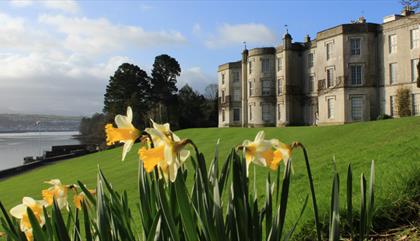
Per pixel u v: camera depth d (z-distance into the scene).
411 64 35.41
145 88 70.75
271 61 52.44
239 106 60.97
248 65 55.25
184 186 1.98
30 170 39.22
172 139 2.15
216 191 2.10
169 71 71.62
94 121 87.75
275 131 31.67
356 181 6.17
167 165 2.03
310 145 20.53
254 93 53.62
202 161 2.12
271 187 2.56
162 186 2.08
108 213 2.46
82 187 2.47
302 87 48.66
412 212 4.48
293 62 48.66
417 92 34.88
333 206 2.22
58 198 2.63
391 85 37.19
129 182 17.19
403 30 36.09
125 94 69.38
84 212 2.43
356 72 39.09
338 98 39.94
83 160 39.72
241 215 2.20
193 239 1.98
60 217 2.19
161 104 66.81
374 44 38.81
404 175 5.18
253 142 2.29
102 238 2.26
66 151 58.47
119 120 2.21
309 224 4.66
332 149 15.04
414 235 4.04
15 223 2.56
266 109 52.62
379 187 5.08
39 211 2.54
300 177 8.64
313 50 46.44
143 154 1.99
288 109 48.28
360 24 38.84
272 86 52.41
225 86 62.56
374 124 23.19
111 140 2.19
